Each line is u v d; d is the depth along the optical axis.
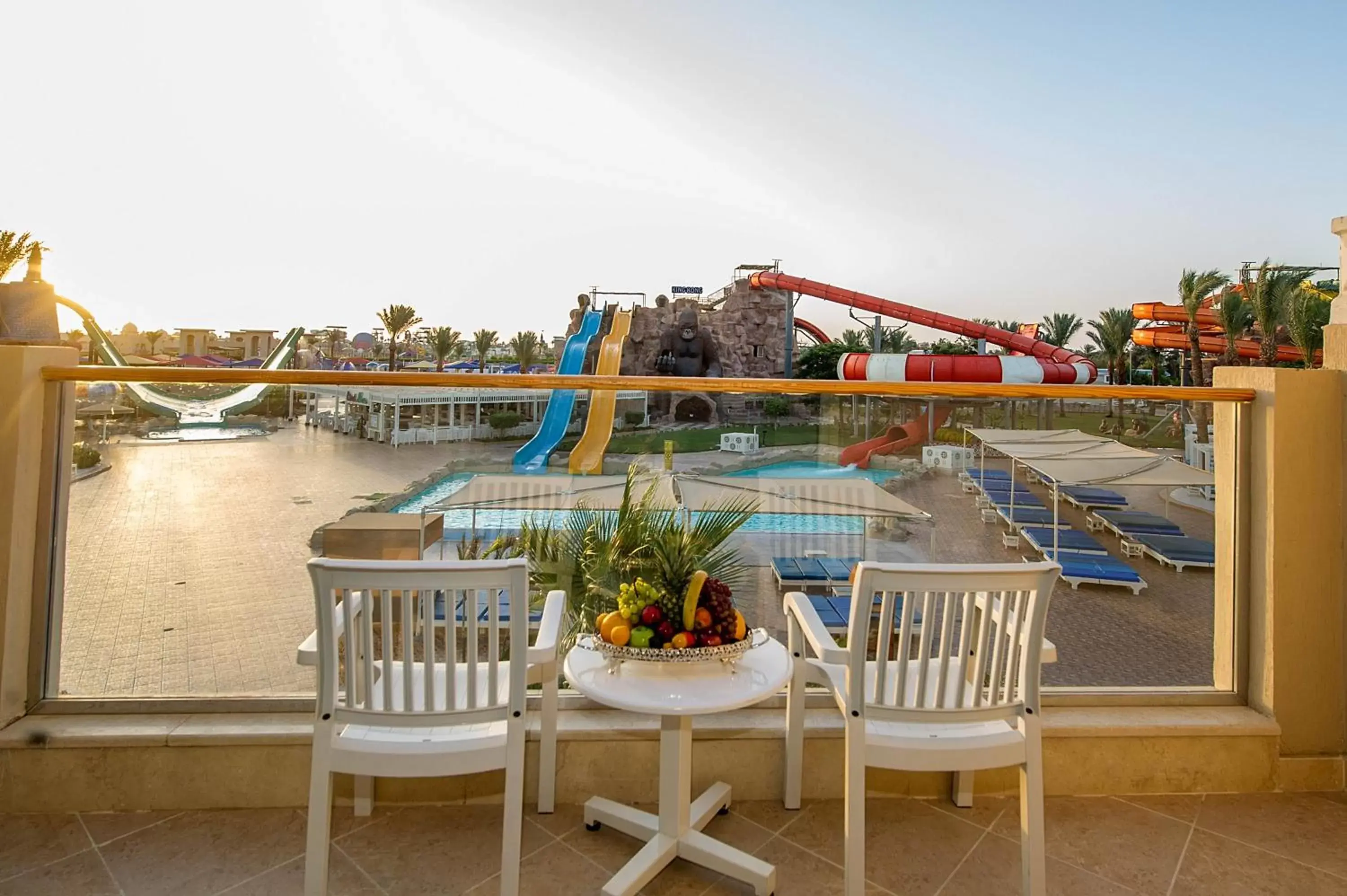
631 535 2.42
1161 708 2.30
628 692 1.56
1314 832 1.99
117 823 1.96
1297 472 2.20
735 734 2.14
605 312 34.50
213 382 2.18
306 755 2.04
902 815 2.08
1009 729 1.61
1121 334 34.44
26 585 2.08
